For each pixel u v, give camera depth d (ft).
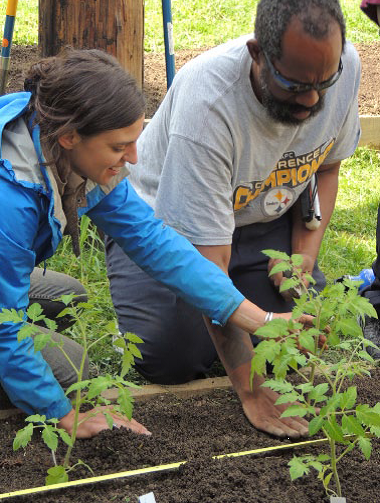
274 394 9.43
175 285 8.59
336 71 7.79
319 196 11.00
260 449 8.43
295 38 7.46
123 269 10.76
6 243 7.61
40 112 7.52
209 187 8.96
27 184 7.59
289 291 10.61
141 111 7.54
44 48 15.64
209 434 9.23
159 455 8.49
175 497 7.37
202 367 10.48
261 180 9.57
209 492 7.45
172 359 10.15
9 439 8.95
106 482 7.66
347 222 16.72
